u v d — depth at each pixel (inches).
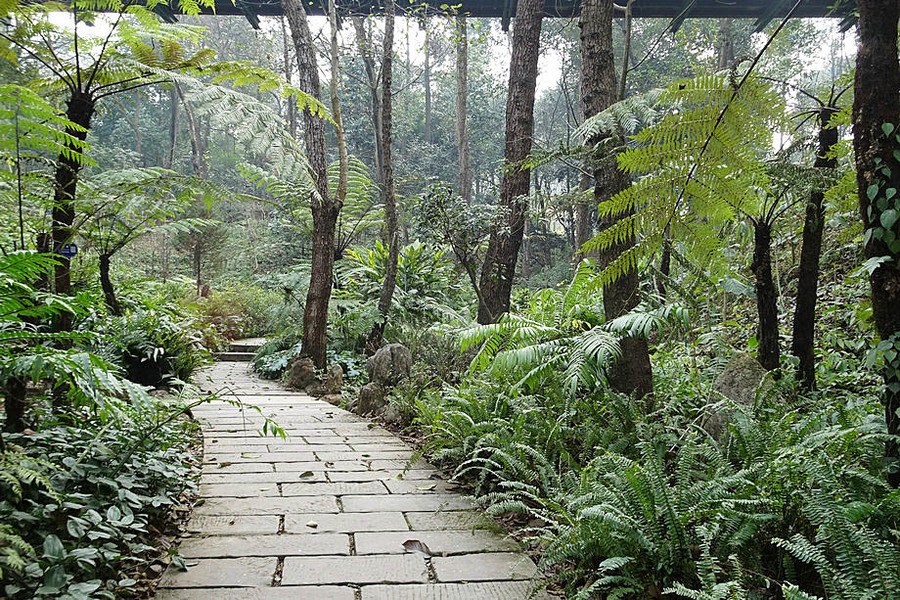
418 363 278.5
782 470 94.0
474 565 103.4
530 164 154.3
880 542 77.5
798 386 146.6
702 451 112.2
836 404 124.9
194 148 768.9
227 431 206.2
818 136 126.1
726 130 58.9
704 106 59.6
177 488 132.8
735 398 142.5
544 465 132.9
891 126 77.6
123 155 933.2
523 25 291.4
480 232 270.8
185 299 466.0
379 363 273.0
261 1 405.1
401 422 219.3
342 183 344.2
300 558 104.3
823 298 233.3
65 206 133.6
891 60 78.6
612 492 103.7
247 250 740.0
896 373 84.6
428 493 142.0
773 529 93.7
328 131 1025.5
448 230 266.7
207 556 104.4
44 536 88.9
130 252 581.3
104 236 217.5
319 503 133.2
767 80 63.2
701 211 60.9
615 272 64.0
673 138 59.0
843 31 388.5
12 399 110.7
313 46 334.3
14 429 112.0
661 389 173.3
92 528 96.5
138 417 127.4
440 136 1157.7
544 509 117.1
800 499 91.7
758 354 151.6
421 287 406.6
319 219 341.7
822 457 95.1
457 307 428.5
